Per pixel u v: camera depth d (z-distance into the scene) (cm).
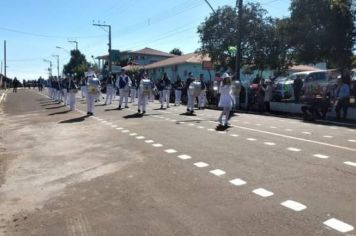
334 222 600
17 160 1113
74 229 613
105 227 615
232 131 1511
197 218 633
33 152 1213
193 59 5512
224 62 3731
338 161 985
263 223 604
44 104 3197
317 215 628
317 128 1638
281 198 710
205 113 2270
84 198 754
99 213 674
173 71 5916
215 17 3669
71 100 2555
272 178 836
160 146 1211
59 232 604
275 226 592
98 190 798
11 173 969
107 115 2150
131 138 1371
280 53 3578
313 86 2525
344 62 2980
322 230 574
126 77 2586
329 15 2858
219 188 778
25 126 1819
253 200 704
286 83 2850
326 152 1097
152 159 1042
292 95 2798
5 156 1175
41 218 664
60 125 1792
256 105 2647
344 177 838
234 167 934
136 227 609
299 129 1593
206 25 3725
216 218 630
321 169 906
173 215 650
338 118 2031
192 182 823
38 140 1423
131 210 680
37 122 1944
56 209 703
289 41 3177
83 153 1159
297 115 2333
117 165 995
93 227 617
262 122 1856
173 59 6241
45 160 1094
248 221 613
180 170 922
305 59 3112
